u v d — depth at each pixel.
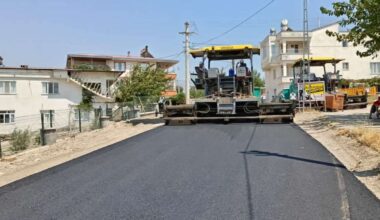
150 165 9.32
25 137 21.20
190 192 6.91
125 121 24.67
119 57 55.28
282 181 7.46
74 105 37.25
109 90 42.78
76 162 10.27
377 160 8.83
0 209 6.46
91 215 5.95
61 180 8.30
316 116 21.69
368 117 19.69
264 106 18.55
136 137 14.60
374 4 16.20
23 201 6.86
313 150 10.69
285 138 13.02
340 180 7.44
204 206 6.13
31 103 36.62
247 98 18.61
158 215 5.81
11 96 35.91
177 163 9.41
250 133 14.49
